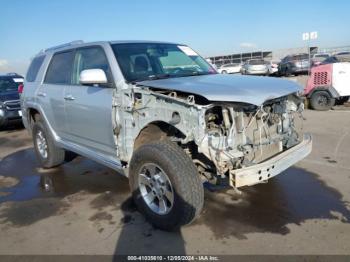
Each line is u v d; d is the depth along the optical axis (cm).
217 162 317
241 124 329
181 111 320
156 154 332
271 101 357
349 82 995
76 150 495
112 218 389
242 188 446
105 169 565
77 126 469
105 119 402
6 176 571
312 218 363
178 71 442
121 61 407
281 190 437
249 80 375
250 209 389
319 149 607
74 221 388
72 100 461
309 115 960
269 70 2772
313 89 1034
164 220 344
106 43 434
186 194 321
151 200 364
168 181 332
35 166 616
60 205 434
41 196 469
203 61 502
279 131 388
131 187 376
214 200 414
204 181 374
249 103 311
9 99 984
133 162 363
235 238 332
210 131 317
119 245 332
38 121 595
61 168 588
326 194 420
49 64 554
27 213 417
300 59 2511
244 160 331
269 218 367
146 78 397
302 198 412
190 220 334
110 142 410
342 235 328
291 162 358
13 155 710
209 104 314
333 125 803
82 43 482
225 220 367
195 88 328
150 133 372
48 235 360
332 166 517
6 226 386
